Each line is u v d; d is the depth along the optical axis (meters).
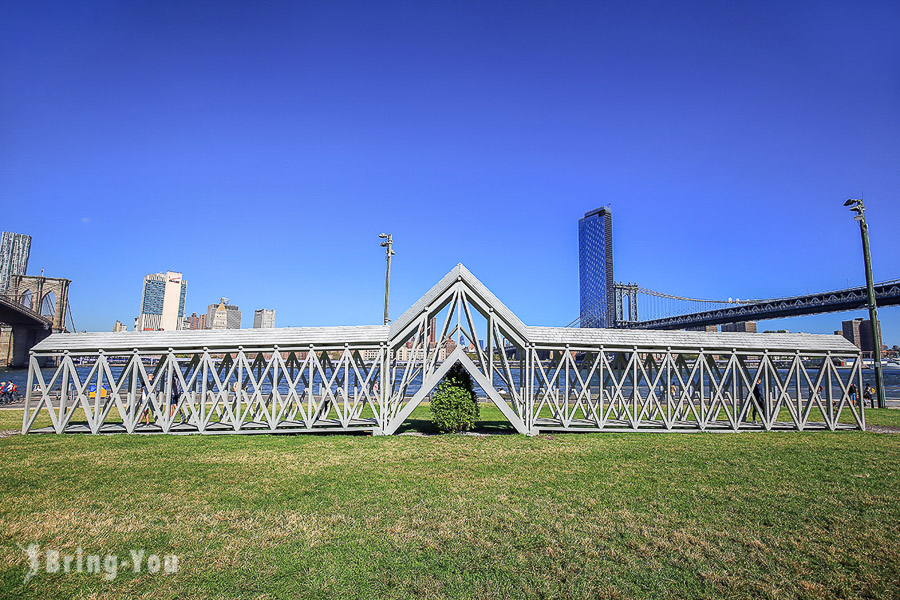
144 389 15.69
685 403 22.45
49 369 111.00
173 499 8.13
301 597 5.05
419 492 8.57
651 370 18.75
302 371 15.55
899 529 6.93
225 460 11.04
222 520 7.17
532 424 15.28
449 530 6.80
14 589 5.19
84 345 15.29
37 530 6.75
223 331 15.80
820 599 5.10
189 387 15.51
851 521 7.24
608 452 12.04
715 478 9.59
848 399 16.91
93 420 15.13
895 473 10.09
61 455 11.57
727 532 6.78
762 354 16.89
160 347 15.30
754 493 8.59
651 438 14.33
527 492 8.60
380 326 15.69
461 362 15.30
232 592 5.15
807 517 7.39
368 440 13.73
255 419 16.77
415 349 17.64
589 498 8.25
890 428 17.34
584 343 15.98
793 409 16.62
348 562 5.82
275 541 6.41
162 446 12.73
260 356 16.56
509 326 16.03
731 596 5.14
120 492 8.54
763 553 6.14
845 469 10.41
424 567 5.71
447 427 15.33
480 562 5.85
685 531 6.81
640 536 6.63
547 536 6.62
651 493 8.57
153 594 5.11
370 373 16.69
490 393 15.19
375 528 6.86
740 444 13.34
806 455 11.83
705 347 16.48
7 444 13.04
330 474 9.79
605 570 5.66
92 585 5.28
